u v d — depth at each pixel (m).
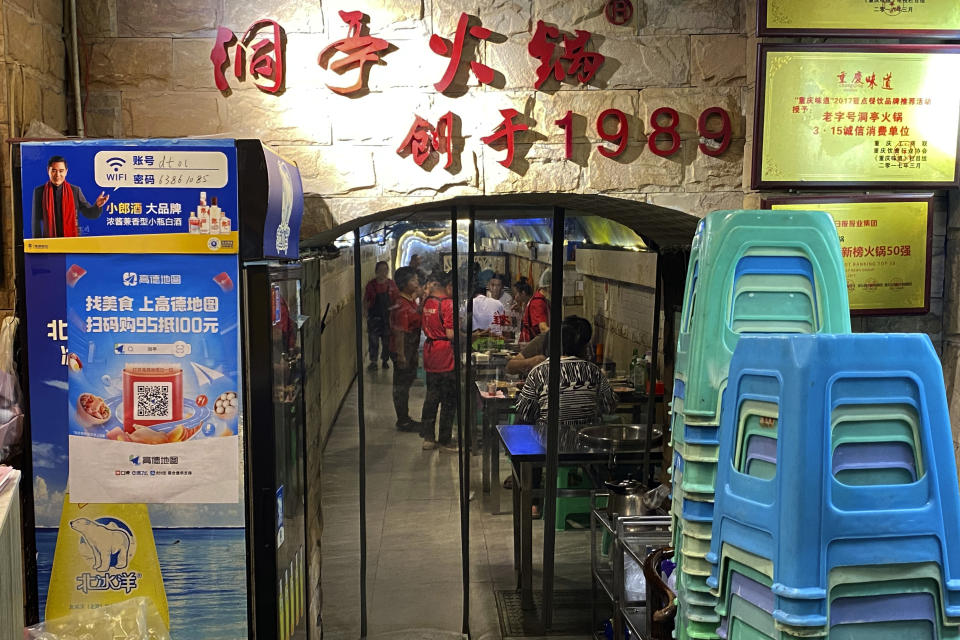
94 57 2.62
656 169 2.81
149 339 2.02
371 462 3.61
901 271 2.83
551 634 3.58
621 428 3.70
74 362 2.01
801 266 1.80
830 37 2.74
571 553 3.69
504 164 2.76
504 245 3.60
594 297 3.65
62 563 2.04
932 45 2.73
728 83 2.80
